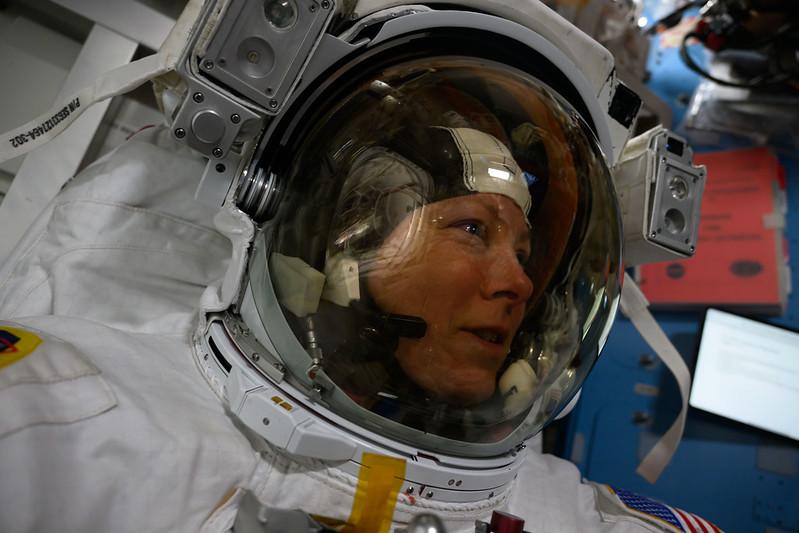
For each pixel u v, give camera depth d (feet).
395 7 2.37
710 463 5.43
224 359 2.13
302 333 2.14
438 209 2.21
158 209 2.90
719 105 6.49
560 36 2.65
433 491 2.10
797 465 5.24
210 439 1.83
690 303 5.97
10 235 3.46
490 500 2.33
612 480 5.66
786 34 5.45
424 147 2.29
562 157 2.52
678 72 6.74
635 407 5.81
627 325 6.13
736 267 5.90
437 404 2.20
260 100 2.01
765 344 5.56
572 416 5.99
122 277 2.80
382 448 2.02
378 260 2.14
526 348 2.47
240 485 1.88
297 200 2.31
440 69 2.43
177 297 2.95
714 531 2.97
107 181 2.79
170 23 3.71
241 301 2.29
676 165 2.94
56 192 3.56
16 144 2.32
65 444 1.58
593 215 2.60
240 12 1.88
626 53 5.56
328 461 1.96
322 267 2.20
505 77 2.51
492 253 2.24
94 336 2.13
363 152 2.30
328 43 2.09
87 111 3.63
